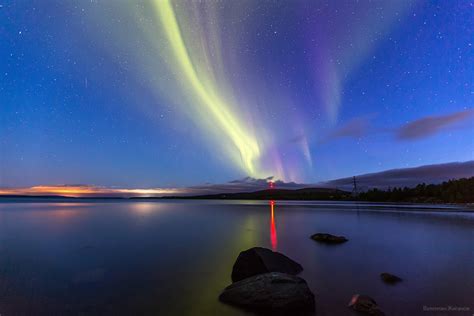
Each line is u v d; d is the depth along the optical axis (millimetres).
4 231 23391
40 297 8219
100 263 12531
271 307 6922
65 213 45906
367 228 26562
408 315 6906
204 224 30422
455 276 10211
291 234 22359
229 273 10914
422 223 31203
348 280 9758
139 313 7055
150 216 41719
